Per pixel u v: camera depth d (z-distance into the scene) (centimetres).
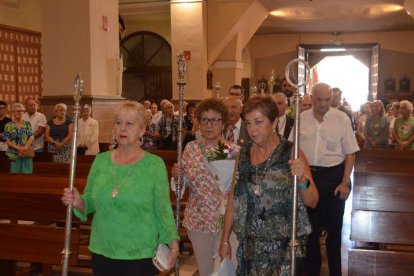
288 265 251
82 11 860
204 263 328
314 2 1523
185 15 1348
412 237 296
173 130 827
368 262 269
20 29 1300
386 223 300
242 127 421
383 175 470
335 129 418
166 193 258
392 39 2056
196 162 325
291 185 249
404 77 2036
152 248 254
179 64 348
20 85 1309
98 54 884
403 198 370
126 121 254
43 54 884
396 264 266
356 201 374
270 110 251
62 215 387
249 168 257
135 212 251
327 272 479
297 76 242
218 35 1398
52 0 873
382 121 869
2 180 465
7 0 1262
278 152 254
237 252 260
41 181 451
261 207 252
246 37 1589
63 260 251
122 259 250
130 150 261
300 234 252
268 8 1606
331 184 418
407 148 813
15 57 1291
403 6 1505
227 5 1384
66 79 873
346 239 580
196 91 1355
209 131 322
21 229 333
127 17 1609
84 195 261
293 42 2130
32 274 496
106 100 886
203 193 323
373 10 1645
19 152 699
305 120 427
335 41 2103
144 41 1662
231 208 280
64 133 770
